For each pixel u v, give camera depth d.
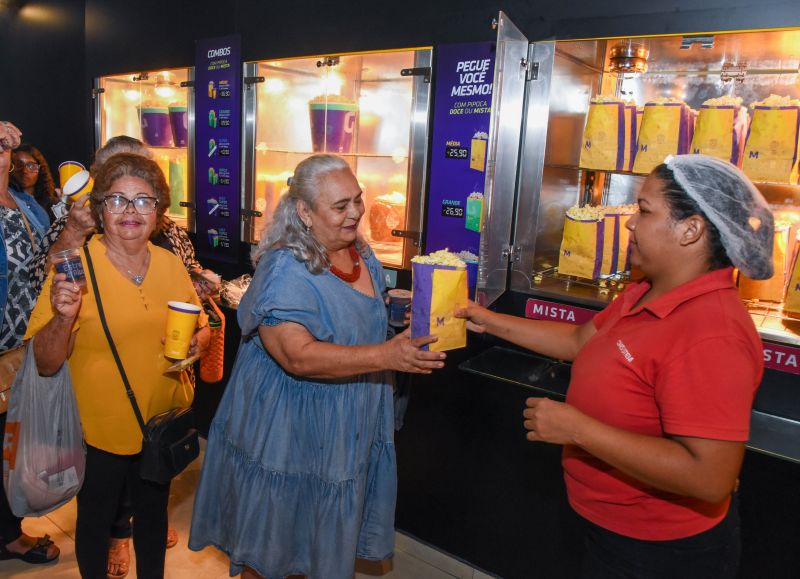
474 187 2.23
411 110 2.42
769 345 1.80
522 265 2.21
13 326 2.12
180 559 2.48
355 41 2.54
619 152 2.04
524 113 2.12
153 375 1.85
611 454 1.22
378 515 1.86
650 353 1.22
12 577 2.33
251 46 2.93
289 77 3.05
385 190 2.77
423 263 1.47
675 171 1.22
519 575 2.36
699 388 1.13
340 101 2.72
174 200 3.48
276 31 2.82
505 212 2.11
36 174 3.50
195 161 3.28
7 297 2.10
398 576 2.45
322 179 1.52
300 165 1.58
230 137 3.04
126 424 1.81
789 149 1.76
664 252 1.25
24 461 1.74
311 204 1.53
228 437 1.75
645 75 2.28
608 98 2.04
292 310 1.52
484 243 1.95
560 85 2.14
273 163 3.09
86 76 3.86
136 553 1.99
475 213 2.22
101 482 1.84
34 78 4.26
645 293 1.40
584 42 1.99
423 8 2.33
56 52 4.04
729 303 1.19
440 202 2.32
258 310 1.53
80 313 1.73
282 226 1.59
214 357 2.42
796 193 1.96
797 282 1.79
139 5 3.45
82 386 1.78
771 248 1.19
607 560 1.36
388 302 2.02
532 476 2.27
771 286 1.91
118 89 3.84
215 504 1.83
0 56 4.51
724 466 1.12
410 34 2.38
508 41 1.88
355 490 1.65
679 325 1.20
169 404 1.93
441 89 2.26
